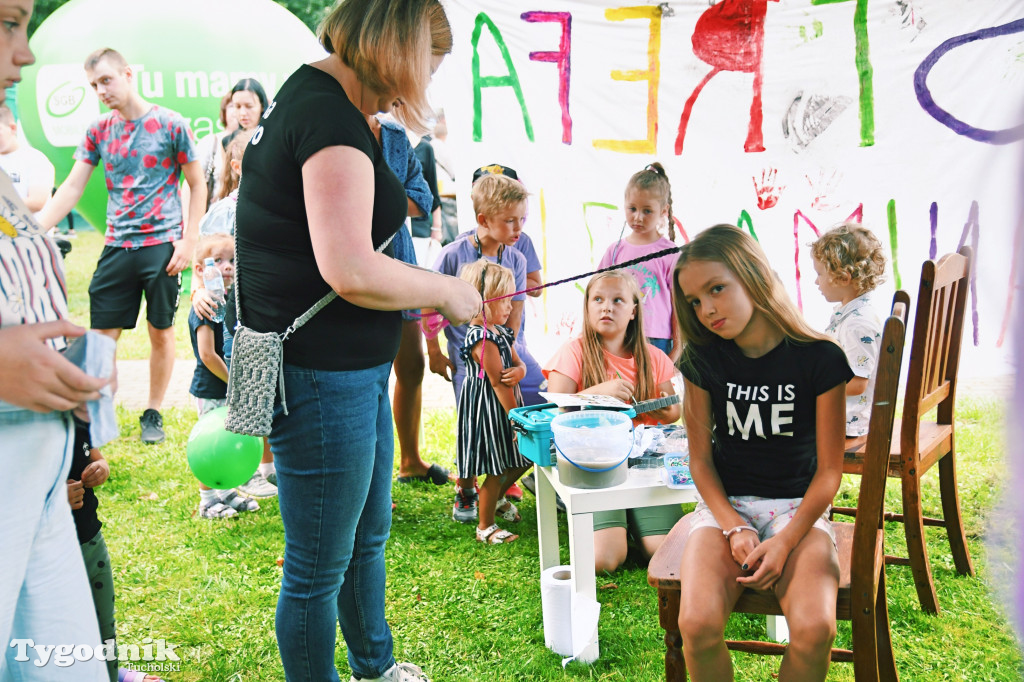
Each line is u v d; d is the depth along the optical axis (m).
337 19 1.70
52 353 1.24
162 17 6.24
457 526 3.49
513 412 2.74
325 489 1.79
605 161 4.07
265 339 1.72
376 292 1.64
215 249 3.52
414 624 2.66
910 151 3.92
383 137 2.30
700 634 1.74
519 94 4.02
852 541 1.90
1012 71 3.76
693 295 1.88
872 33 3.88
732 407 1.94
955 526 2.83
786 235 4.09
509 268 3.59
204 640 2.56
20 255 1.37
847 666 2.33
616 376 3.09
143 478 4.08
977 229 3.86
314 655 1.87
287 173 1.66
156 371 4.80
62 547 1.45
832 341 1.87
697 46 3.97
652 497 2.32
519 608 2.74
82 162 4.85
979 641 2.40
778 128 4.01
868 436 1.71
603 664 2.39
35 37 6.45
